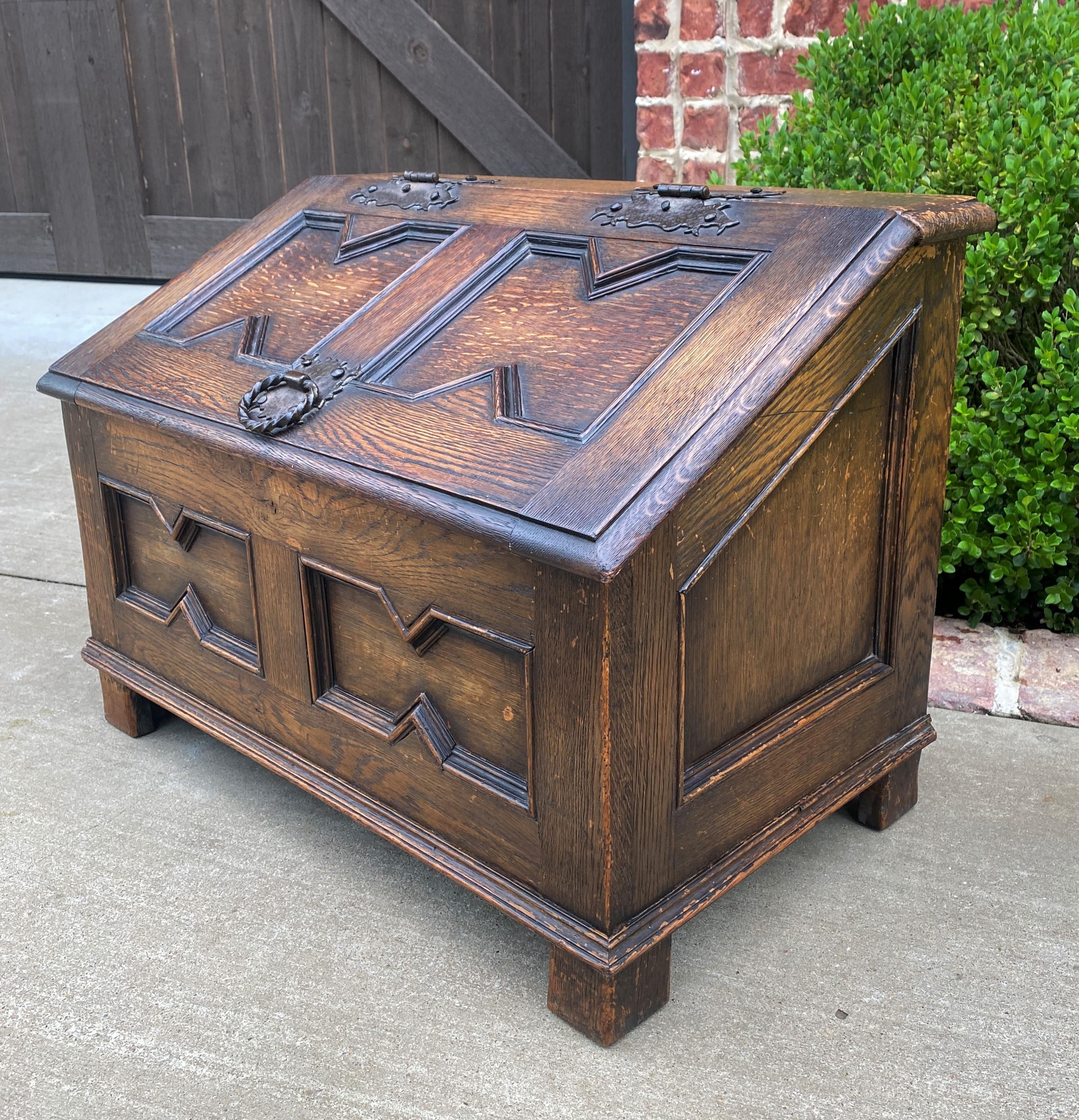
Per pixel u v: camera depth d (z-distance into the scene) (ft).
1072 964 4.83
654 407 4.08
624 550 3.66
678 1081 4.28
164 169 14.67
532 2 11.82
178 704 6.18
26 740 6.69
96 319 14.66
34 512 9.84
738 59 8.93
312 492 4.83
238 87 13.73
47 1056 4.44
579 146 12.23
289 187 13.98
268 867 5.58
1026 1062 4.33
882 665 5.34
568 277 5.00
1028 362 7.16
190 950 5.01
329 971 4.89
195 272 6.37
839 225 4.38
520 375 4.57
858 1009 4.62
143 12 13.84
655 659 4.04
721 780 4.53
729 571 4.30
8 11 14.51
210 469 5.37
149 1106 4.21
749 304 4.29
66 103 14.67
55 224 15.49
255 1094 4.25
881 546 5.12
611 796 4.04
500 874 4.67
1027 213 6.64
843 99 7.70
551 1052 4.44
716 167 9.30
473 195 5.85
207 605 5.88
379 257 5.80
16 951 5.00
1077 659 6.97
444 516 4.12
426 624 4.53
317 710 5.32
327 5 12.69
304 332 5.54
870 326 4.47
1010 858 5.51
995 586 7.41
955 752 6.37
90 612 6.69
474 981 4.83
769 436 4.17
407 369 4.92
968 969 4.82
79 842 5.76
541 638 4.07
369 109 13.11
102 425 5.99
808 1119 4.09
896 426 4.89
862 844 5.65
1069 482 6.65
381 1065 4.39
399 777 5.01
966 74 7.16
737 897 5.29
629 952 4.26
